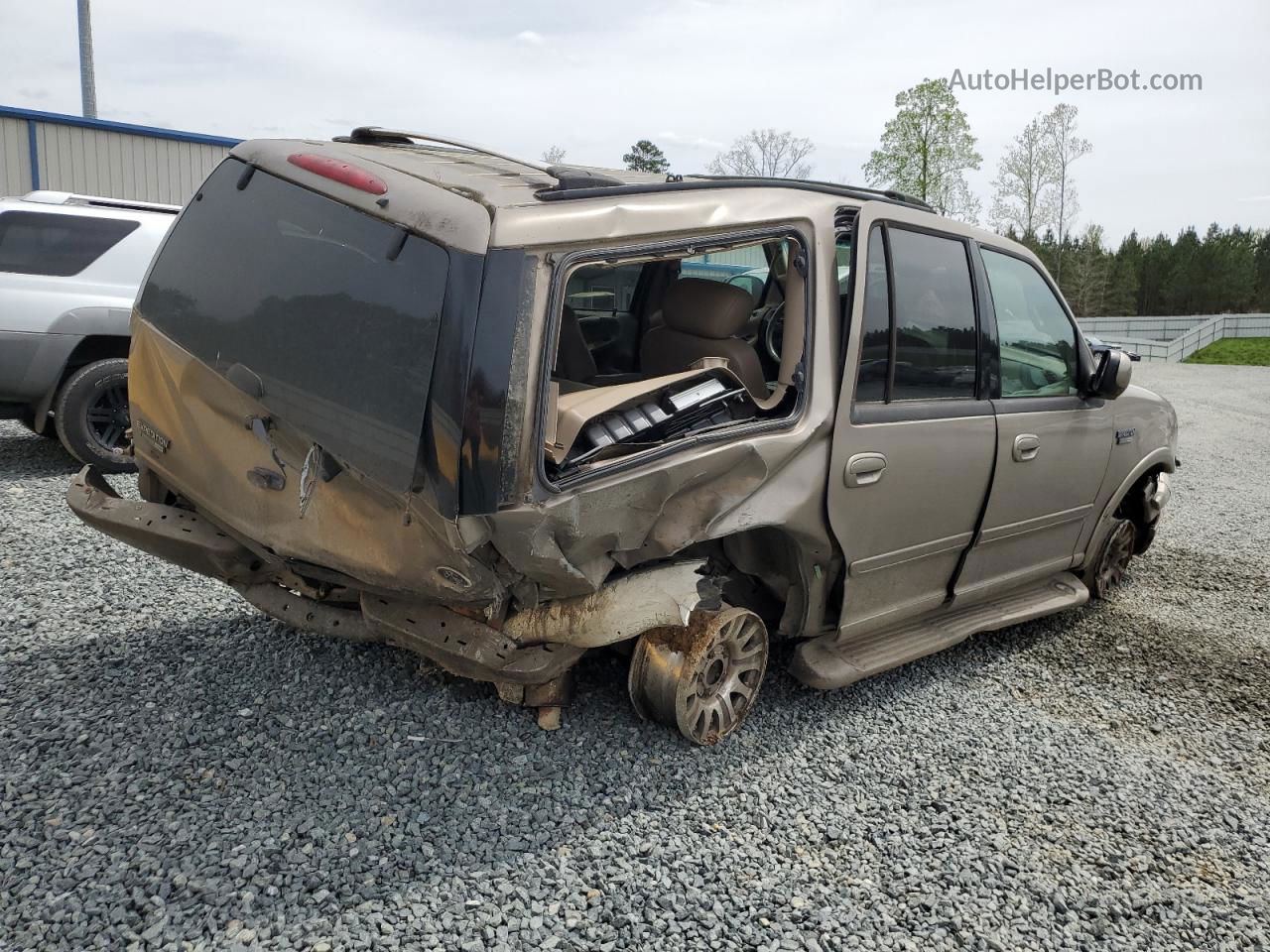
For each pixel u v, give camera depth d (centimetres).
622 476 290
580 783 320
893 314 380
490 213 265
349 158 315
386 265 276
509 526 266
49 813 277
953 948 265
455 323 258
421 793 305
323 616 358
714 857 292
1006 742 390
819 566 372
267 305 305
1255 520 845
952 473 409
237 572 359
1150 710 436
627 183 307
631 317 449
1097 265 5400
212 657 388
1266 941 281
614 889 271
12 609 425
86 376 683
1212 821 345
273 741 327
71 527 559
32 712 334
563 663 318
